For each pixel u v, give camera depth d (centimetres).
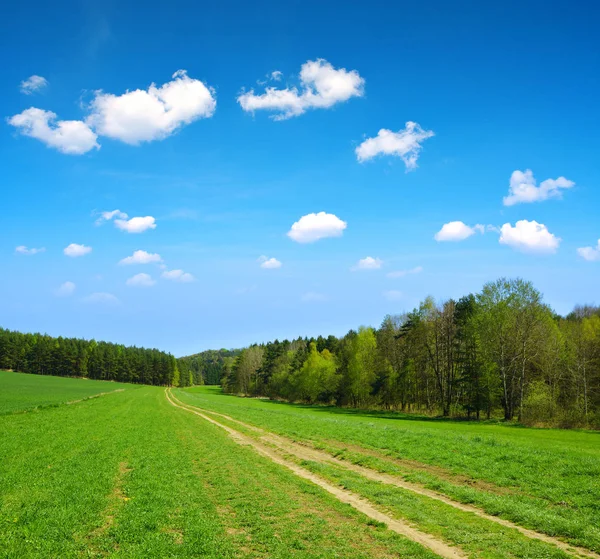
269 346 15275
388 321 9331
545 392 5519
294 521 1246
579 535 1113
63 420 3934
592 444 2953
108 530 1155
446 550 1034
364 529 1180
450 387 6862
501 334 5938
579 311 9894
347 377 9169
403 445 2498
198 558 986
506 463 1953
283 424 3934
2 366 17988
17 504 1352
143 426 3672
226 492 1555
